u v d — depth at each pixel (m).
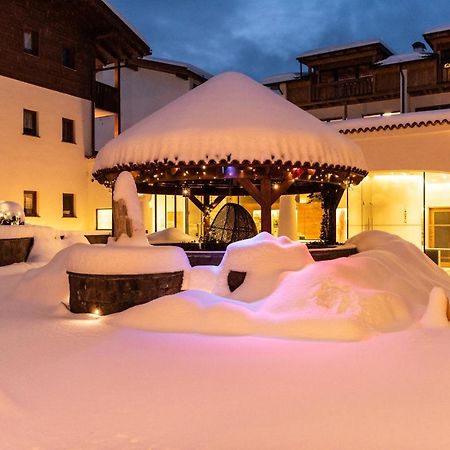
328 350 5.64
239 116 9.83
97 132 28.28
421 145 16.27
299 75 31.41
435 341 5.97
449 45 26.95
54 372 4.94
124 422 3.77
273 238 8.68
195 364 5.17
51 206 20.30
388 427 3.61
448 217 17.42
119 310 7.79
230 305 6.86
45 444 3.42
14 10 19.06
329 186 12.56
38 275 9.63
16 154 19.05
